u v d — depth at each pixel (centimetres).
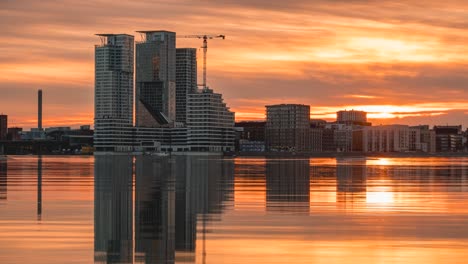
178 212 5716
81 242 4028
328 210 5888
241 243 4012
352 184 10169
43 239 4128
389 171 16812
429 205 6381
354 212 5712
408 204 6500
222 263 3438
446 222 4978
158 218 5247
